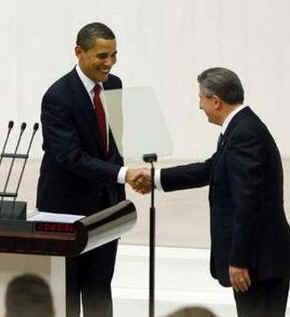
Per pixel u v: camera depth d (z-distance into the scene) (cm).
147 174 1238
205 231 1705
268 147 1105
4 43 2134
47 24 2117
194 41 2091
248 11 2075
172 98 2106
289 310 1366
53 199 1244
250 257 1099
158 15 2089
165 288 1499
